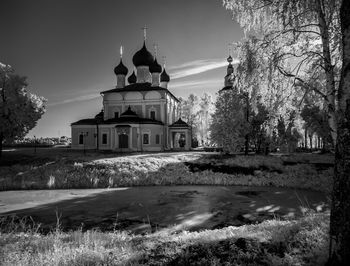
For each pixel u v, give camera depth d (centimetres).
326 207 1688
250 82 1341
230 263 542
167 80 7094
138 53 6550
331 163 3097
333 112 1132
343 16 464
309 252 545
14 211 1653
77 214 1567
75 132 5891
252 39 1330
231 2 1348
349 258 434
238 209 1655
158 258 595
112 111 6034
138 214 1551
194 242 689
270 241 650
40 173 2883
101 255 619
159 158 3366
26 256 621
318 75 1273
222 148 3822
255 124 3578
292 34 1225
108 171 2922
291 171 2942
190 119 9075
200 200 1952
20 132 3838
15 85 3741
